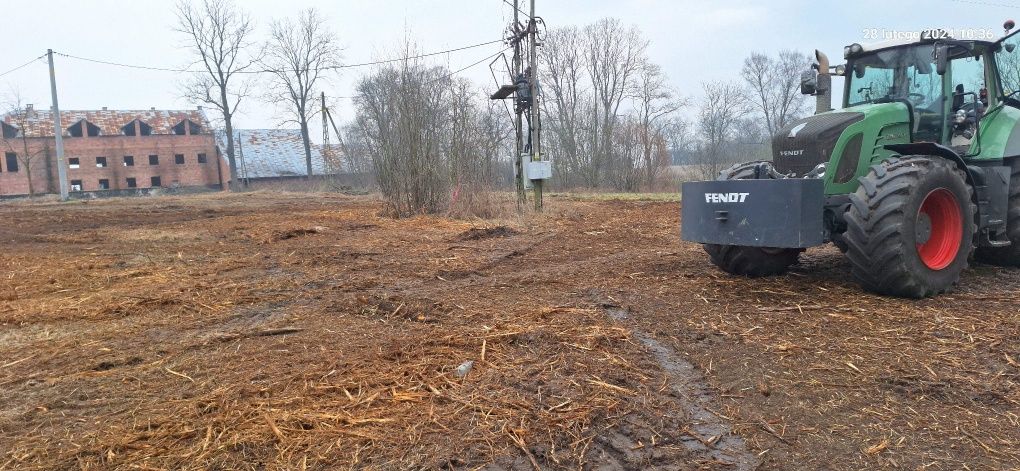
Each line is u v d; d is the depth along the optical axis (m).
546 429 2.79
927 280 4.89
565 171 33.97
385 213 13.63
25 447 2.69
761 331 4.19
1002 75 6.42
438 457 2.56
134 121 50.12
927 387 3.20
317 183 37.94
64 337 4.36
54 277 6.54
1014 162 6.16
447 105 13.64
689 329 4.28
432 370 3.50
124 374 3.58
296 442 2.69
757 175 5.69
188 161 51.69
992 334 3.97
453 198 12.98
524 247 8.52
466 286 5.93
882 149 5.62
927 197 4.92
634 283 5.83
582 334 4.13
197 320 4.78
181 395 3.24
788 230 4.77
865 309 4.65
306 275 6.62
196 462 2.54
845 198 5.41
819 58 6.48
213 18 43.38
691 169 36.66
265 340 4.19
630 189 31.38
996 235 5.85
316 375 3.45
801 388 3.25
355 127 36.16
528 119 13.63
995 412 2.92
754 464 2.52
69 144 47.97
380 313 4.88
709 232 5.22
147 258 7.84
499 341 4.01
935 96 5.91
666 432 2.78
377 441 2.69
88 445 2.70
